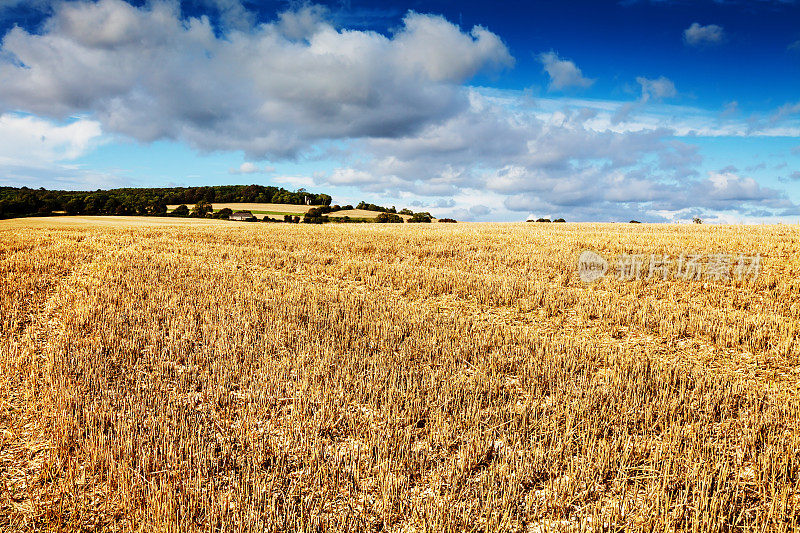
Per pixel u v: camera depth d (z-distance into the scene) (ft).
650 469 16.99
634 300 43.75
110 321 35.06
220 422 20.76
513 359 27.40
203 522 14.55
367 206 324.19
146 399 22.36
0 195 310.65
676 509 14.74
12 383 25.30
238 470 17.30
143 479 16.15
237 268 63.46
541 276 54.75
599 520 14.34
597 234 102.78
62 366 26.20
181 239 103.40
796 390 24.73
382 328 33.83
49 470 17.35
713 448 18.04
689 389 23.82
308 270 63.26
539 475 16.89
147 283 49.80
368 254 76.02
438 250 76.54
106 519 15.14
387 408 21.02
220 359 27.35
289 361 27.32
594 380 24.97
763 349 30.68
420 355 28.78
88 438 18.81
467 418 20.40
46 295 45.83
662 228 130.21
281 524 14.37
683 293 46.19
